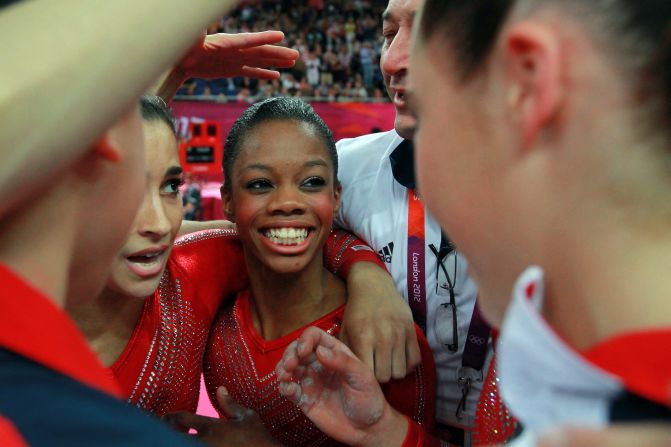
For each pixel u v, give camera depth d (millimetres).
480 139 384
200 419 930
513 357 340
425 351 1044
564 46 338
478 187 393
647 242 336
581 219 352
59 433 309
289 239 986
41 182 323
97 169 381
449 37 388
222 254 1101
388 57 1027
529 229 377
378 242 1220
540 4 346
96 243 407
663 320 320
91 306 896
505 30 358
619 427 291
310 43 8648
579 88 338
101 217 399
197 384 1047
